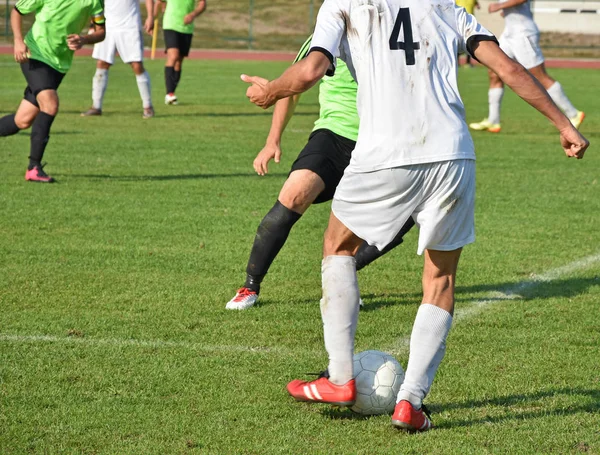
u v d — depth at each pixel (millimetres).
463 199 9422
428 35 9383
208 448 9148
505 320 13750
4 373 11086
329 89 13523
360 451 9117
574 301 14820
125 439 9336
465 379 11203
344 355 9672
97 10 23141
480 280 16109
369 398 9977
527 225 20500
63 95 46000
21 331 12695
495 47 9461
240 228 19562
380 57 9297
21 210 20609
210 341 12500
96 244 17859
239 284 15406
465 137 9398
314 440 9398
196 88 51969
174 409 10141
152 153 29047
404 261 17344
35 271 15836
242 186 24172
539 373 11469
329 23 9344
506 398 10648
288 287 15352
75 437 9344
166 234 18859
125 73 60156
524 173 27125
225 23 101125
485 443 9359
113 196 22469
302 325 13266
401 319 13727
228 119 38219
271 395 10609
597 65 80625
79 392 10562
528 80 9406
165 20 42500
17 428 9508
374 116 9328
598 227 20359
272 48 91750
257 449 9141
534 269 16859
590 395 10742
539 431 9680
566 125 9398
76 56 73750
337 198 9664
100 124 35594
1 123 23734
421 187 9320
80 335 12609
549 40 97375
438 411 10234
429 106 9281
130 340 12445
